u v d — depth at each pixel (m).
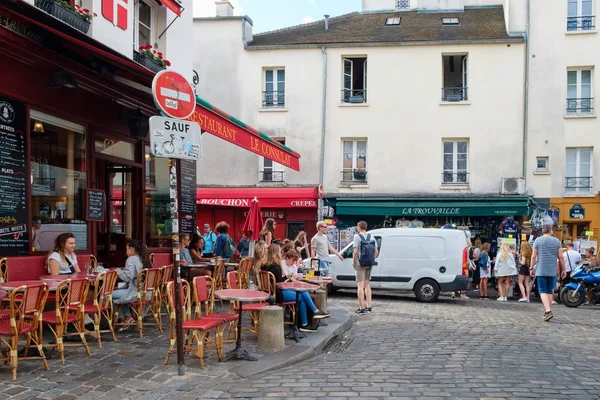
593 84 20.81
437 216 20.80
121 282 8.35
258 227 14.27
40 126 8.51
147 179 11.61
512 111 21.03
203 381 5.79
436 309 12.37
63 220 8.99
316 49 21.86
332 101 21.78
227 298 6.43
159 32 12.01
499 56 21.17
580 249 19.39
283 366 6.61
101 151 10.08
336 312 10.70
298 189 20.92
